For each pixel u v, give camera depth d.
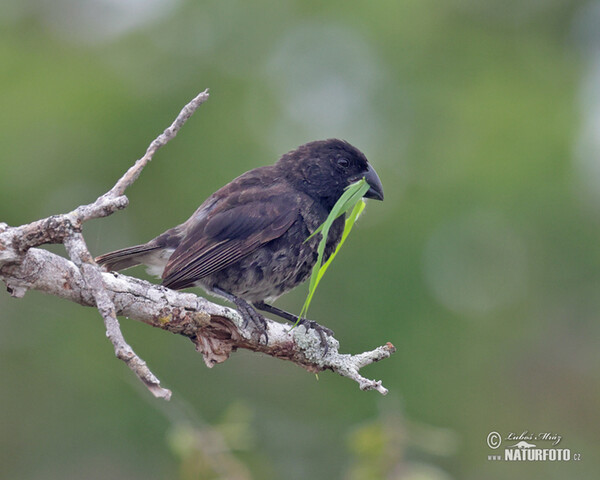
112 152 12.76
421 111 14.05
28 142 12.53
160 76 13.53
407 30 14.63
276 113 13.73
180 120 5.90
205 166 13.03
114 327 5.31
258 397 13.52
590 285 13.62
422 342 12.60
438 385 12.52
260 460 10.20
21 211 12.31
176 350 13.37
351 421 12.89
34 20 13.96
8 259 5.71
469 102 14.13
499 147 13.62
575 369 13.82
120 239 13.15
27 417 13.05
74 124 12.67
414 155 13.75
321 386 13.46
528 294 13.57
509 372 13.50
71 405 13.09
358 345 12.51
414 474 7.48
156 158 13.07
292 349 7.08
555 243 13.41
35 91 12.95
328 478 12.69
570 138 13.76
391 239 12.94
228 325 6.81
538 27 15.61
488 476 12.83
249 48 14.05
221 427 8.05
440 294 13.01
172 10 14.16
